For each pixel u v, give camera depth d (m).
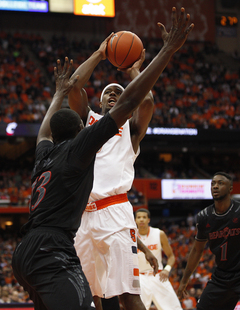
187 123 19.91
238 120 21.38
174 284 12.41
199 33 26.45
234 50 27.08
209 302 3.91
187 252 16.00
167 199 19.52
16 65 21.38
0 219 18.78
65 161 2.21
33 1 21.62
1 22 23.77
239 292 3.75
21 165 22.45
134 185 19.33
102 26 25.38
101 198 3.04
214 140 20.23
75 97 3.25
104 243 2.92
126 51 3.23
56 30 24.72
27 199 17.39
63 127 2.38
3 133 17.33
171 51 2.20
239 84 24.17
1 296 10.36
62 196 2.19
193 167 22.92
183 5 26.36
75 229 2.24
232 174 22.59
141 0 25.83
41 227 2.15
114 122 2.15
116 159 3.15
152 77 2.16
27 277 2.08
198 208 22.11
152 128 18.98
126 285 2.78
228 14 27.22
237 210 3.82
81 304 1.99
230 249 3.83
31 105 18.83
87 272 3.02
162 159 23.05
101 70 22.38
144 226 5.80
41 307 2.19
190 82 23.36
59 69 2.85
